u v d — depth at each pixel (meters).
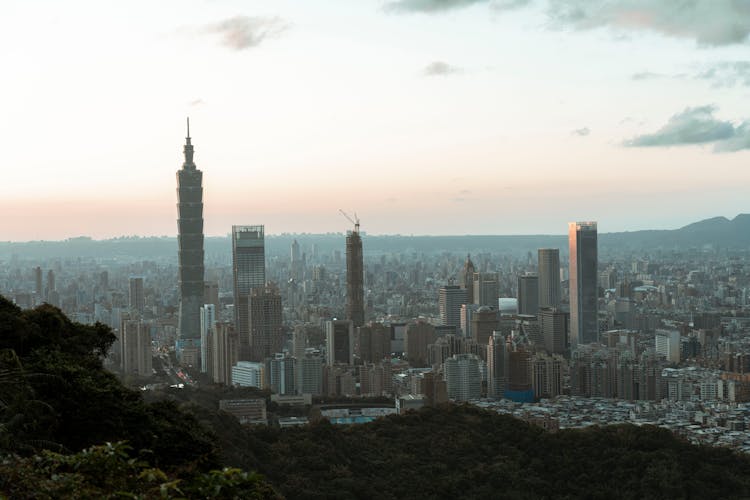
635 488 129.12
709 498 127.81
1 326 61.88
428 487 123.81
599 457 137.75
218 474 25.89
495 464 133.12
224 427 126.31
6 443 39.28
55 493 26.89
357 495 117.19
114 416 53.19
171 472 47.34
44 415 46.84
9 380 45.94
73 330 71.19
